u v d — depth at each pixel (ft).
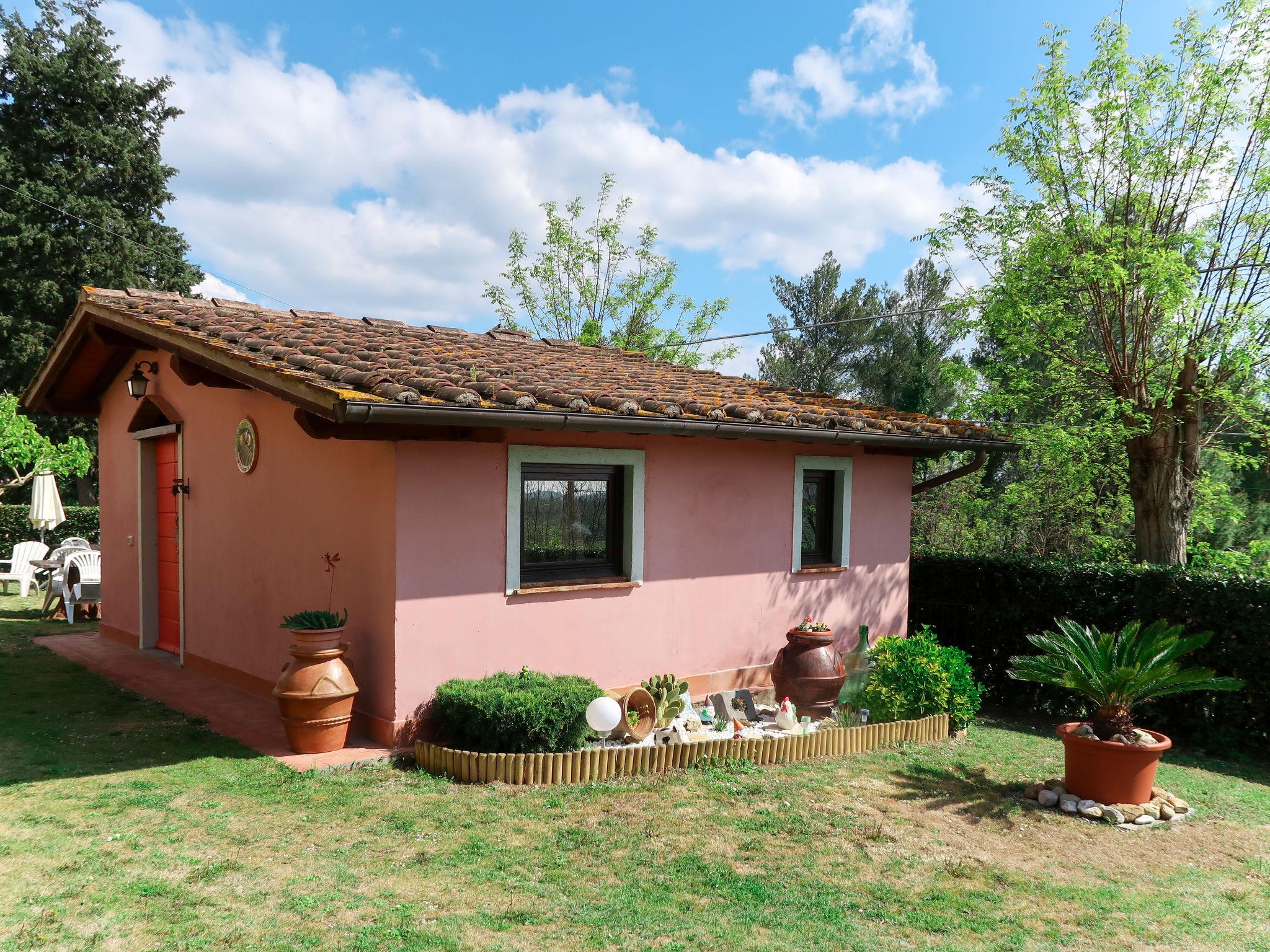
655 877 15.35
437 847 15.90
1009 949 13.75
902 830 18.66
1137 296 37.17
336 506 22.93
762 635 30.37
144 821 16.05
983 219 41.55
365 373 19.49
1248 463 39.70
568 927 13.23
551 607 24.27
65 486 98.07
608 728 21.15
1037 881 16.62
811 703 27.25
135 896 12.98
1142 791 21.06
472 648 22.45
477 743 20.76
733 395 31.83
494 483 22.85
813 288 92.48
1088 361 41.86
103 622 37.37
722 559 29.07
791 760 23.17
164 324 24.85
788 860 16.62
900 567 35.78
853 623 33.68
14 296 84.99
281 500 25.30
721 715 25.80
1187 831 20.42
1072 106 38.17
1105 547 45.01
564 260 90.89
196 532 29.96
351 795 18.30
